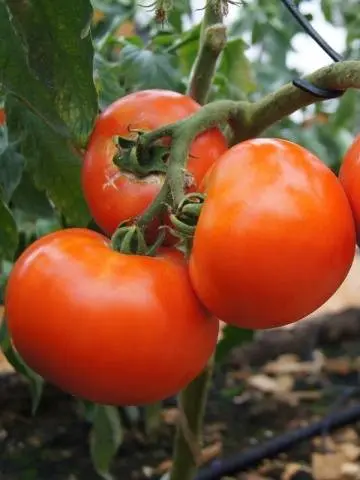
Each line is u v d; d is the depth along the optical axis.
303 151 0.36
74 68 0.42
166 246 0.40
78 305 0.36
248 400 1.18
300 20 0.46
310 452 1.02
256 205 0.34
